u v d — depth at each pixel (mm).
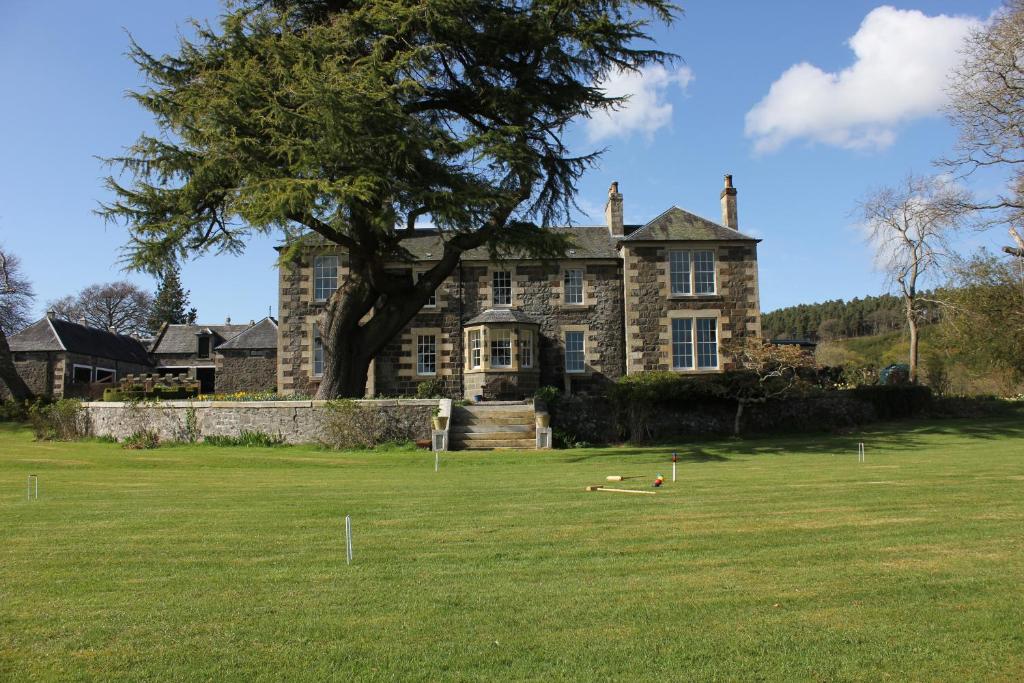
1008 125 23641
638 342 26766
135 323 68312
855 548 6230
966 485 9922
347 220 16469
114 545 6566
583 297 27719
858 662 3928
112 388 31562
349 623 4531
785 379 22859
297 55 15664
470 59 18250
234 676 3816
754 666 3895
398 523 7516
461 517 7828
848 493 9258
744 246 27344
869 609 4695
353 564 5863
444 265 19656
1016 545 6270
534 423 19438
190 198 16688
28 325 44938
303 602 4922
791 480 10805
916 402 27109
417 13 16172
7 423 25922
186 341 48375
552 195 19938
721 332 26875
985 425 23953
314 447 17812
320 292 27297
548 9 16906
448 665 3939
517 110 17812
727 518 7605
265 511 8328
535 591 5125
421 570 5676
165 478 12188
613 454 16609
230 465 14734
